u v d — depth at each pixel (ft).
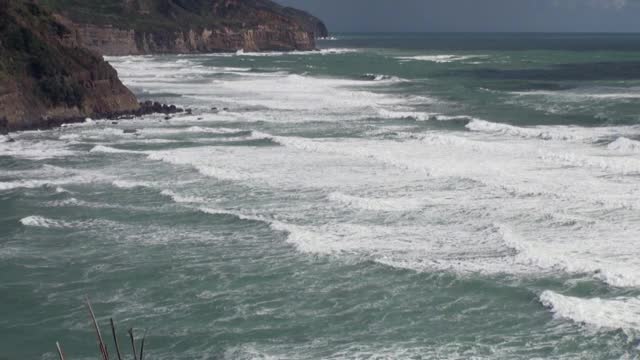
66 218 96.89
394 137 151.94
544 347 59.98
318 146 139.54
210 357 60.34
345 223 92.63
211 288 73.67
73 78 179.73
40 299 71.87
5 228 92.73
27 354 61.67
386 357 59.21
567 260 75.72
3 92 161.99
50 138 154.61
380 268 77.20
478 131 158.51
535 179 110.93
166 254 83.25
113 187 112.16
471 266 76.59
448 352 59.82
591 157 121.08
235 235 89.25
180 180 116.47
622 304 66.23
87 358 60.70
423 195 104.58
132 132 161.99
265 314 67.82
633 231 85.76
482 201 100.37
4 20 173.68
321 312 67.97
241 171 121.39
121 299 71.72
